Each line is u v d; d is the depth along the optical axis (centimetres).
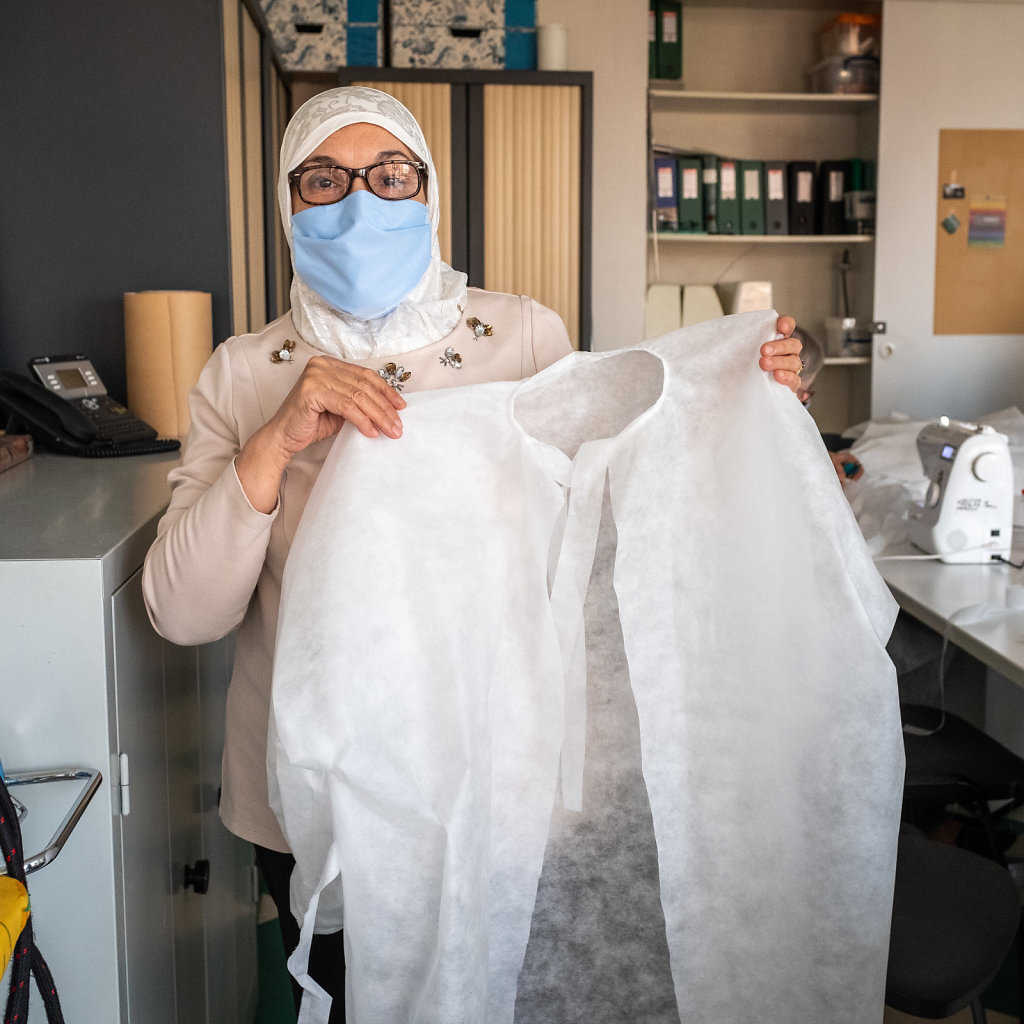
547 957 112
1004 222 448
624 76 420
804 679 104
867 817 103
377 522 95
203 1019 154
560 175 381
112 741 103
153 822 121
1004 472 221
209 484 117
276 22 381
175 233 224
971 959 124
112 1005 104
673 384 105
